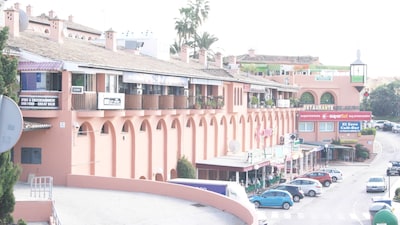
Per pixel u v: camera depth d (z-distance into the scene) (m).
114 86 35.47
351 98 86.81
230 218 24.53
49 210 23.84
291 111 79.50
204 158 50.06
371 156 84.56
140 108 37.22
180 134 44.78
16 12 34.56
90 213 24.70
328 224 40.94
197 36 90.69
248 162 48.88
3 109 12.67
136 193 29.47
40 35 38.66
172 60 56.81
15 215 23.48
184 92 45.84
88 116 31.88
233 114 56.34
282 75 86.44
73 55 33.75
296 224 40.72
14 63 17.52
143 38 54.22
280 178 59.25
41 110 30.75
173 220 23.95
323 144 79.44
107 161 35.06
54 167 31.19
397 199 50.25
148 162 40.09
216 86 51.69
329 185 60.00
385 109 130.12
